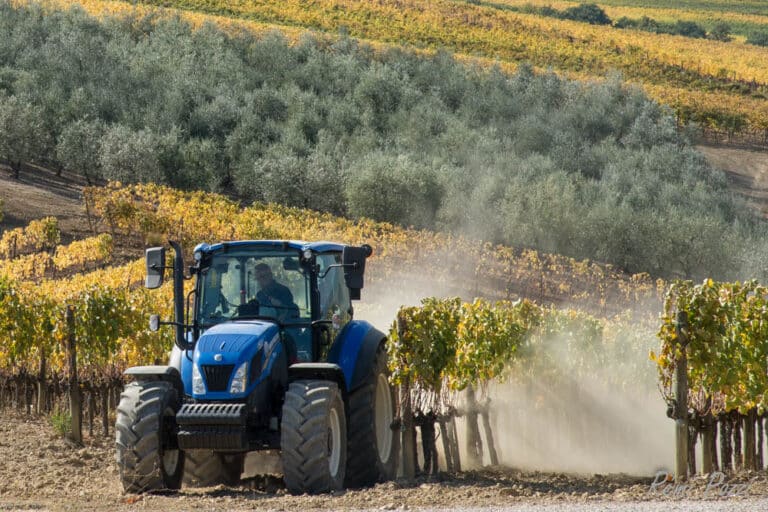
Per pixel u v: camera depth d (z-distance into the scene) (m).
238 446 26.67
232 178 195.88
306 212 149.88
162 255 29.61
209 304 30.00
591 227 173.00
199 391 27.27
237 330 28.14
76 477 31.45
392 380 33.50
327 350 30.11
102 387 44.81
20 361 49.09
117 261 113.06
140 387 28.31
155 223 117.56
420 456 40.69
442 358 35.50
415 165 181.50
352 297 29.80
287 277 30.00
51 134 183.50
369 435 30.17
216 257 30.41
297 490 26.83
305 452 26.48
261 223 122.75
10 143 159.75
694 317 31.36
